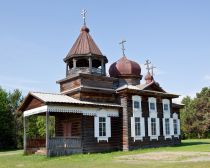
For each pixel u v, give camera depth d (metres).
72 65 42.34
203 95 89.06
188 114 88.31
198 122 85.94
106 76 40.38
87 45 40.47
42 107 33.69
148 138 40.88
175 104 48.56
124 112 39.25
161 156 28.56
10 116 68.25
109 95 39.97
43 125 69.06
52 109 33.34
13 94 71.31
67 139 34.00
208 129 84.25
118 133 39.22
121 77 44.81
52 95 37.28
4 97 67.94
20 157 33.97
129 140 38.44
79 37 41.94
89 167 22.97
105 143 37.44
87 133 35.97
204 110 86.88
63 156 32.56
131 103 39.88
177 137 46.22
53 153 32.53
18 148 66.50
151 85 42.88
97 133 36.81
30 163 28.33
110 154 33.53
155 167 21.06
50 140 32.59
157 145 41.84
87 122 36.25
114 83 43.41
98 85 39.75
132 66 45.22
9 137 67.12
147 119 41.38
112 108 38.72
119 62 45.78
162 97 44.25
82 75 38.31
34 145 36.97
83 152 35.00
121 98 39.91
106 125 37.94
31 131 69.56
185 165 21.16
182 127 88.56
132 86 42.88
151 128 41.69
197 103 88.19
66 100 35.47
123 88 39.31
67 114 38.19
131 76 44.91
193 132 87.56
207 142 52.19
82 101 36.81
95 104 36.66
